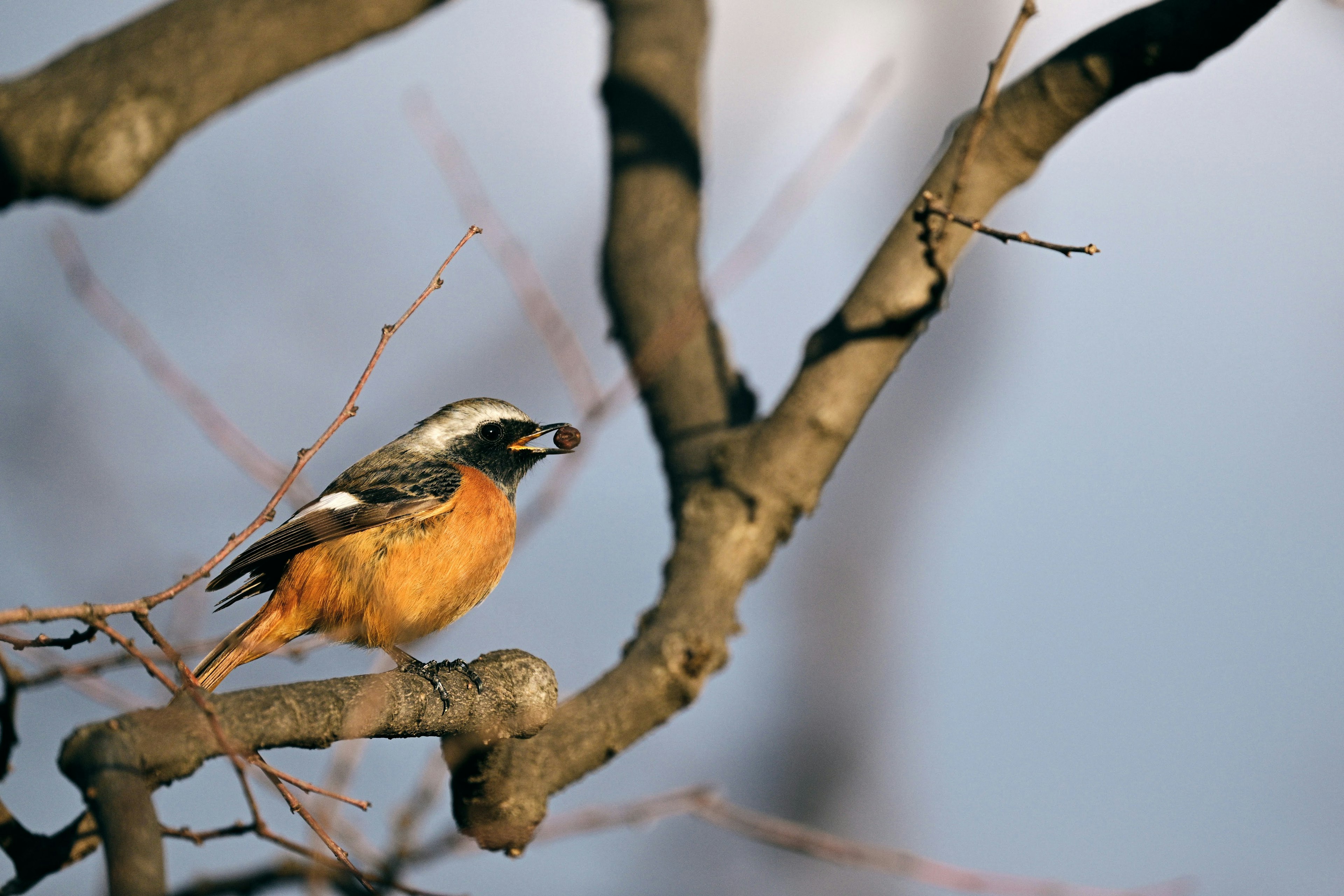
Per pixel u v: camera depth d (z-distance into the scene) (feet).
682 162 42.42
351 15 38.65
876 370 33.14
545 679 28.43
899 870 36.52
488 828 29.45
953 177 32.86
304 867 28.84
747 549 33.12
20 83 35.70
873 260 33.65
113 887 18.12
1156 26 30.53
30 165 34.96
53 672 22.29
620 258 41.14
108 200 35.91
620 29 45.09
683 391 38.04
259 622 38.29
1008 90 32.99
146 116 35.83
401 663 39.04
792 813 46.11
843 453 34.01
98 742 19.88
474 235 28.12
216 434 35.81
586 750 30.09
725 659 31.78
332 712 24.70
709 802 35.99
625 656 31.78
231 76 37.32
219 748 22.35
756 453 33.63
